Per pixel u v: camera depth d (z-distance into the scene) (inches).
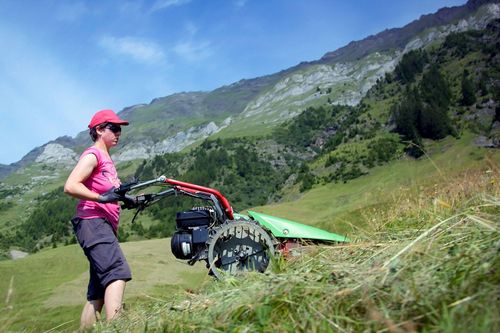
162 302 142.2
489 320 73.5
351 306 95.5
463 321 78.2
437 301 86.9
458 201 213.9
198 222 207.3
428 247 110.6
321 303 99.0
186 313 118.3
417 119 7081.7
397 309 90.0
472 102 7751.0
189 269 917.2
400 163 6628.9
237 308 106.2
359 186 6441.9
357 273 107.7
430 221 177.2
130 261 1148.5
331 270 116.2
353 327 89.4
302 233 213.2
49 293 939.3
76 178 186.7
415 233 153.8
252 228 201.8
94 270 193.8
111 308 181.9
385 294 94.8
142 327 123.4
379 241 154.6
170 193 201.5
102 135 199.0
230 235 202.2
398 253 108.0
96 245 186.9
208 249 202.7
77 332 157.6
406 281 95.9
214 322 105.7
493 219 123.6
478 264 95.2
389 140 7642.7
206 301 120.1
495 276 87.4
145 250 1430.9
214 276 191.2
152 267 997.2
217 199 207.5
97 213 189.9
